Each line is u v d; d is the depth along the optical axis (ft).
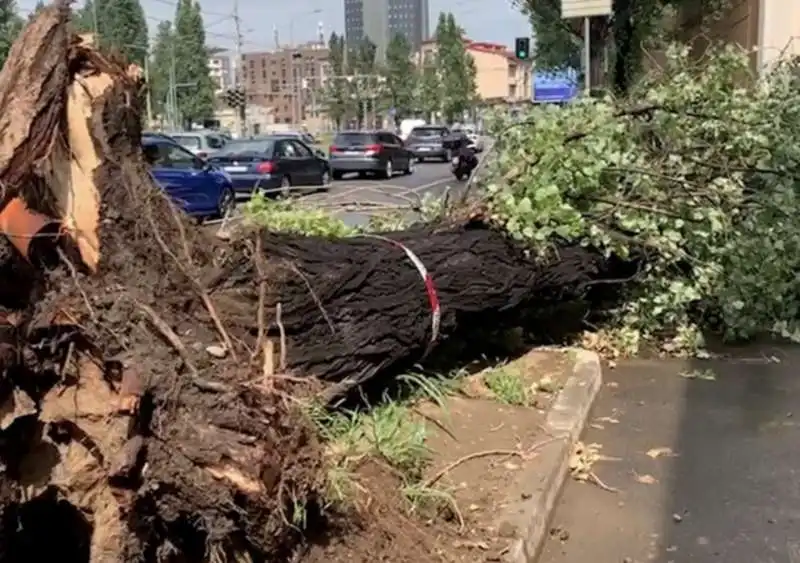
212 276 12.21
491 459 15.66
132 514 9.84
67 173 10.68
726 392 21.74
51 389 9.98
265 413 9.86
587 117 23.77
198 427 9.57
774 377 22.97
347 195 25.34
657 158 24.81
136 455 9.43
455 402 18.52
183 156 55.62
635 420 19.76
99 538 10.02
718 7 64.39
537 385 20.08
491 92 361.71
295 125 312.50
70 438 10.01
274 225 20.24
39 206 10.21
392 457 14.14
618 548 13.91
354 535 11.68
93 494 10.01
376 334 15.46
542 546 13.84
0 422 9.51
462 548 12.48
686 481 16.43
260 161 70.74
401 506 12.92
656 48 61.31
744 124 26.17
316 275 14.65
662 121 24.91
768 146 26.04
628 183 23.65
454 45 304.30
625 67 59.16
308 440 10.54
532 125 22.99
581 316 26.05
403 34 358.23
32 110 10.19
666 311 25.73
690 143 25.36
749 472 16.81
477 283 18.62
